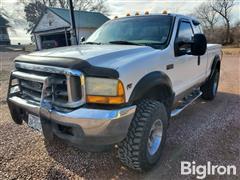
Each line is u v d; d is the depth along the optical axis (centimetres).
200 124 431
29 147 345
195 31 443
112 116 227
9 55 2625
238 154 326
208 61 520
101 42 383
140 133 262
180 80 373
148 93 285
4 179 273
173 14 387
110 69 233
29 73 279
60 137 248
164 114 299
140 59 267
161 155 313
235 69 1146
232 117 467
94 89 231
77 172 288
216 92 627
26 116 299
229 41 4203
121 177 280
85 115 228
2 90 715
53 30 2961
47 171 289
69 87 235
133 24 392
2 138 373
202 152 331
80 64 234
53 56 264
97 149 241
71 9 1127
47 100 253
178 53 351
